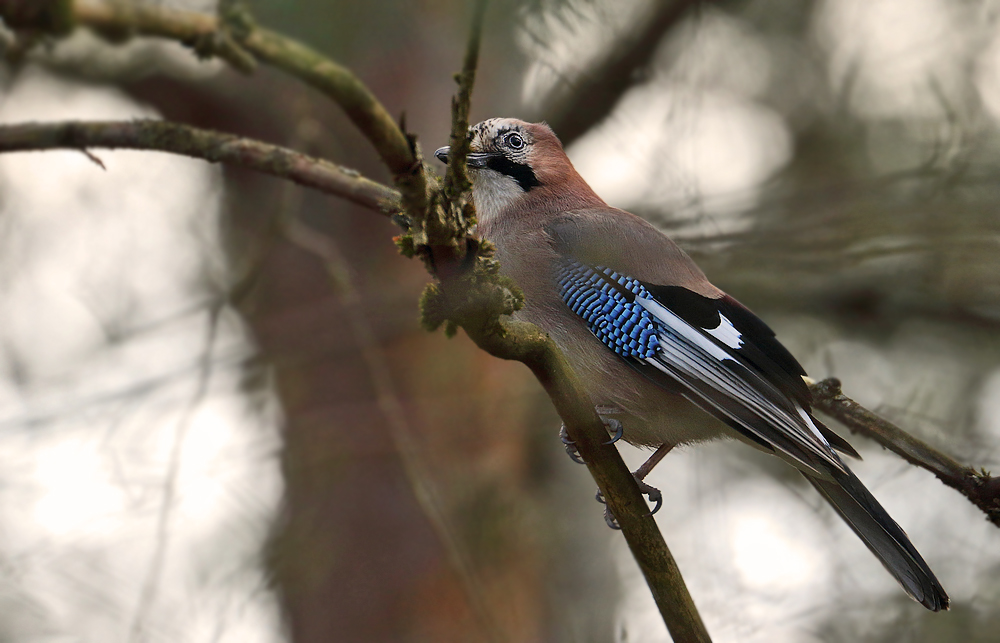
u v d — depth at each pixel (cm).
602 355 749
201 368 919
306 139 1011
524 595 1044
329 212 1151
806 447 684
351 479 1056
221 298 907
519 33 808
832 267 1029
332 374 1098
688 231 1027
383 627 1013
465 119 438
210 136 648
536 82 940
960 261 1023
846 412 700
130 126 623
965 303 1039
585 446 560
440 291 481
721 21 1138
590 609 1076
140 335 1068
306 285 1149
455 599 1018
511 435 1080
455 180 450
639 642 1038
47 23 468
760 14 1154
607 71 1067
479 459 1066
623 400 747
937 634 915
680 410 745
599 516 1119
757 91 1193
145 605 777
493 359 1109
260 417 1114
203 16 483
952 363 1052
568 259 764
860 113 1159
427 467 1031
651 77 1092
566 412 544
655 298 738
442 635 1011
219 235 1195
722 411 708
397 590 1020
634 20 1068
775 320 1080
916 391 947
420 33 1028
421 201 441
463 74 433
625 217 806
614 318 738
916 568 651
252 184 1218
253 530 1002
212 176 1189
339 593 1020
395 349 1100
